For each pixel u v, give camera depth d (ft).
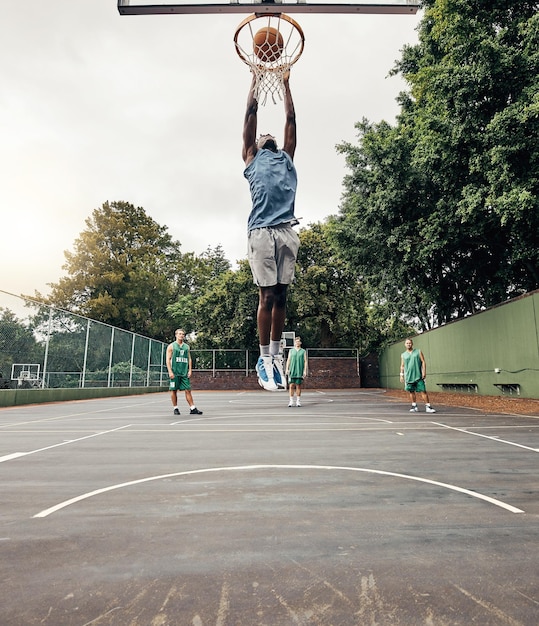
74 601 5.15
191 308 136.15
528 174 36.24
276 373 29.78
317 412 35.17
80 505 9.17
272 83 30.55
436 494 9.83
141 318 136.46
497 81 37.35
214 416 31.81
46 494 10.07
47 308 53.57
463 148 40.75
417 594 5.24
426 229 48.19
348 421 27.17
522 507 8.81
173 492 10.17
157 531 7.55
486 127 37.86
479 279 58.44
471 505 8.96
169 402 55.26
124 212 156.46
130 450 16.19
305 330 123.54
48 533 7.50
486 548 6.66
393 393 80.33
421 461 13.74
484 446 16.65
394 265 58.29
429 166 44.39
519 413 32.63
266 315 29.27
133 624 4.66
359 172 55.77
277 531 7.50
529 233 42.83
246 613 4.86
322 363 111.34
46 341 53.31
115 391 72.49
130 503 9.29
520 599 5.12
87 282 135.33
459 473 11.98
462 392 58.23
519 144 35.40
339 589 5.39
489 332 50.96
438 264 56.49
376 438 19.04
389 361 101.40
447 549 6.64
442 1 39.68
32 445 17.60
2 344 45.11
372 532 7.41
